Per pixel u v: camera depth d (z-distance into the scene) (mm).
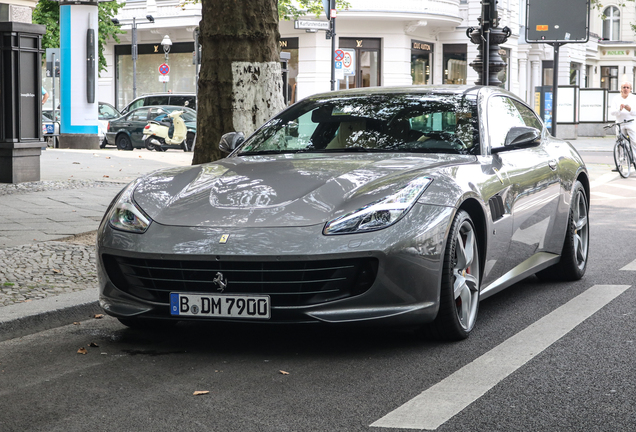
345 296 4141
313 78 32094
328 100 5773
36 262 6715
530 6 15984
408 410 3484
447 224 4340
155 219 4371
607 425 3281
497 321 5109
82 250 7266
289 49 32562
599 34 56750
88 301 5414
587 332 4801
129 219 4438
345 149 5238
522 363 4172
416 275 4203
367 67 32594
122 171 15148
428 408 3506
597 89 35156
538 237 5727
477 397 3645
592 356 4285
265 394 3729
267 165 4922
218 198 4445
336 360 4270
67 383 3947
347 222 4129
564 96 32125
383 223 4152
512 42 39156
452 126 5270
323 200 4293
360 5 31219
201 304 4203
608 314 5270
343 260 4090
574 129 32156
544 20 15945
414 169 4602
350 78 32406
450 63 35281
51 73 22750
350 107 5602
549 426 3273
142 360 4332
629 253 7738
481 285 4887
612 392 3697
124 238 4355
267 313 4129
